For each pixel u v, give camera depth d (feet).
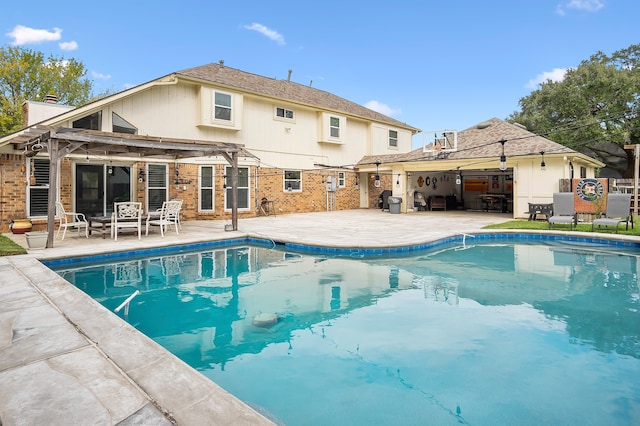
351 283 20.29
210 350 12.48
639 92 72.54
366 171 64.18
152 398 7.20
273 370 11.11
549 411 8.98
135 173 40.37
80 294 14.32
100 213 38.32
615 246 29.66
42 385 7.66
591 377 10.58
